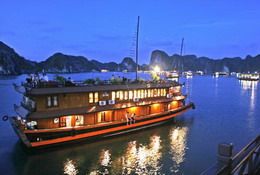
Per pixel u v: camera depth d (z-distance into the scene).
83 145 30.55
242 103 76.06
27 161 25.84
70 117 29.81
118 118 34.72
